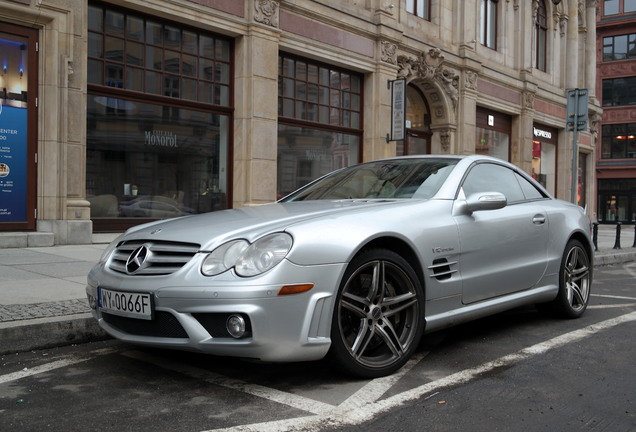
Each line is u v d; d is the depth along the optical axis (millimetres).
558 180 23422
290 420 2729
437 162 4508
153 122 10461
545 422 2727
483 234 4090
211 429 2625
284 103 12469
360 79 14148
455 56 16688
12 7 8305
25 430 2615
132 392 3129
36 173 8773
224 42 11414
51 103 8750
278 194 12430
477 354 3912
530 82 19969
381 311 3375
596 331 4613
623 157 39031
